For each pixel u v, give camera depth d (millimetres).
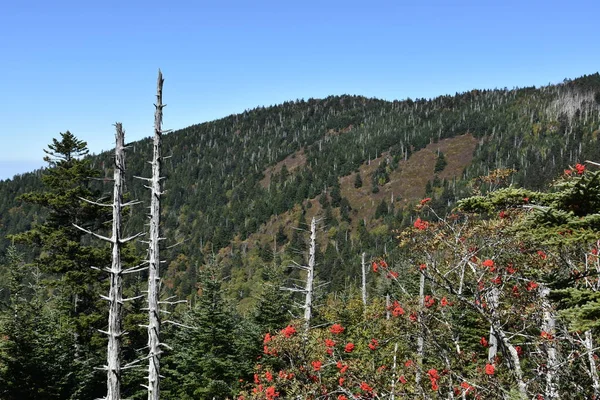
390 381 9617
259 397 10688
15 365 15734
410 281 23828
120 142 9352
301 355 10375
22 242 19188
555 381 7406
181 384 20422
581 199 4613
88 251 19234
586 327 3938
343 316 20766
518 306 9359
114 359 9508
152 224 10977
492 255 9547
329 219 143750
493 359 9883
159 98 10750
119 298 9609
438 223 10352
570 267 8109
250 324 22109
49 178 19406
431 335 9859
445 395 9164
